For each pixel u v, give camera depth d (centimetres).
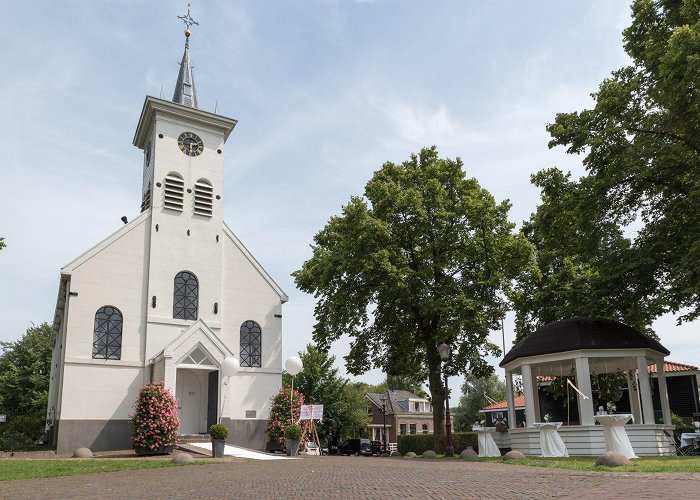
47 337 5719
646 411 2041
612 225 2398
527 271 2995
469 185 3133
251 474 1341
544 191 2583
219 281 3052
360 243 2817
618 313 2417
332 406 4872
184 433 2816
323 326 3241
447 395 2345
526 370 2233
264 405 2984
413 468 1480
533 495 834
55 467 1609
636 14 2327
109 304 2748
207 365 2781
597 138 2245
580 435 2056
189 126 3191
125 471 1520
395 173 3183
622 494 804
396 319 3136
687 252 2023
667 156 2127
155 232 2936
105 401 2636
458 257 2991
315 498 855
